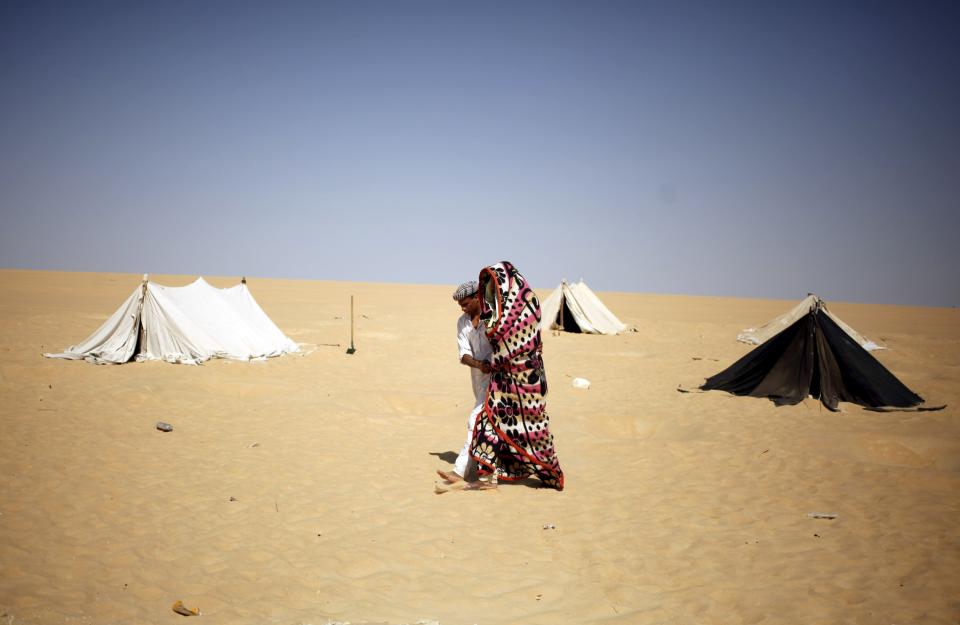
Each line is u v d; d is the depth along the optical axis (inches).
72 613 148.5
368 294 2253.9
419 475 271.6
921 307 2628.0
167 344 580.4
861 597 163.5
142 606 154.1
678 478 272.4
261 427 350.3
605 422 391.5
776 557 189.6
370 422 370.9
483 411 250.1
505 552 192.9
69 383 448.8
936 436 338.6
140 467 268.4
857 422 381.1
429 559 187.0
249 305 702.5
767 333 878.4
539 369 248.1
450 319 1238.9
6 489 233.3
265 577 172.2
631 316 1501.0
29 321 863.7
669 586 171.9
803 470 284.5
